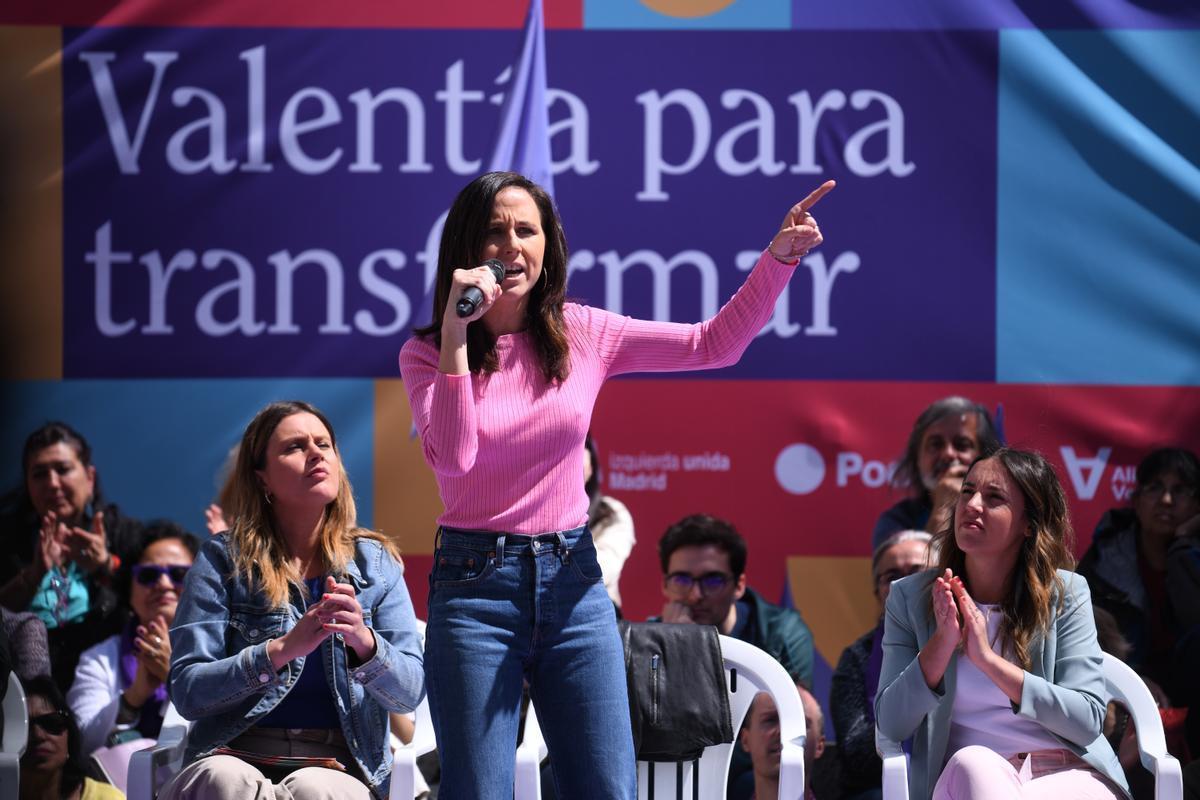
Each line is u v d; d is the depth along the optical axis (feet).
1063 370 49.08
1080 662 29.96
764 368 49.44
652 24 49.37
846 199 49.32
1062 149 48.98
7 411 49.47
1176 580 42.65
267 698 29.63
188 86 49.57
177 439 49.73
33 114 49.37
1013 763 29.63
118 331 49.67
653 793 31.81
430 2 49.57
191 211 49.67
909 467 46.73
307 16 49.57
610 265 49.57
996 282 49.16
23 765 36.70
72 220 49.52
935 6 49.06
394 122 49.67
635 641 32.17
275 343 49.80
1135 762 36.24
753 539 49.37
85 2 49.39
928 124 49.16
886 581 39.32
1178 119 48.70
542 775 34.58
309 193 49.73
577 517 24.79
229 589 30.68
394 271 49.83
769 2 49.21
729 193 49.47
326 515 31.76
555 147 49.57
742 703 32.40
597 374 25.39
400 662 29.30
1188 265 48.70
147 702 39.65
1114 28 48.73
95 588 45.01
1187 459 44.47
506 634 24.16
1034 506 30.19
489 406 24.12
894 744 29.25
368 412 49.73
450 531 24.54
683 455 49.37
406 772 28.81
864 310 49.37
